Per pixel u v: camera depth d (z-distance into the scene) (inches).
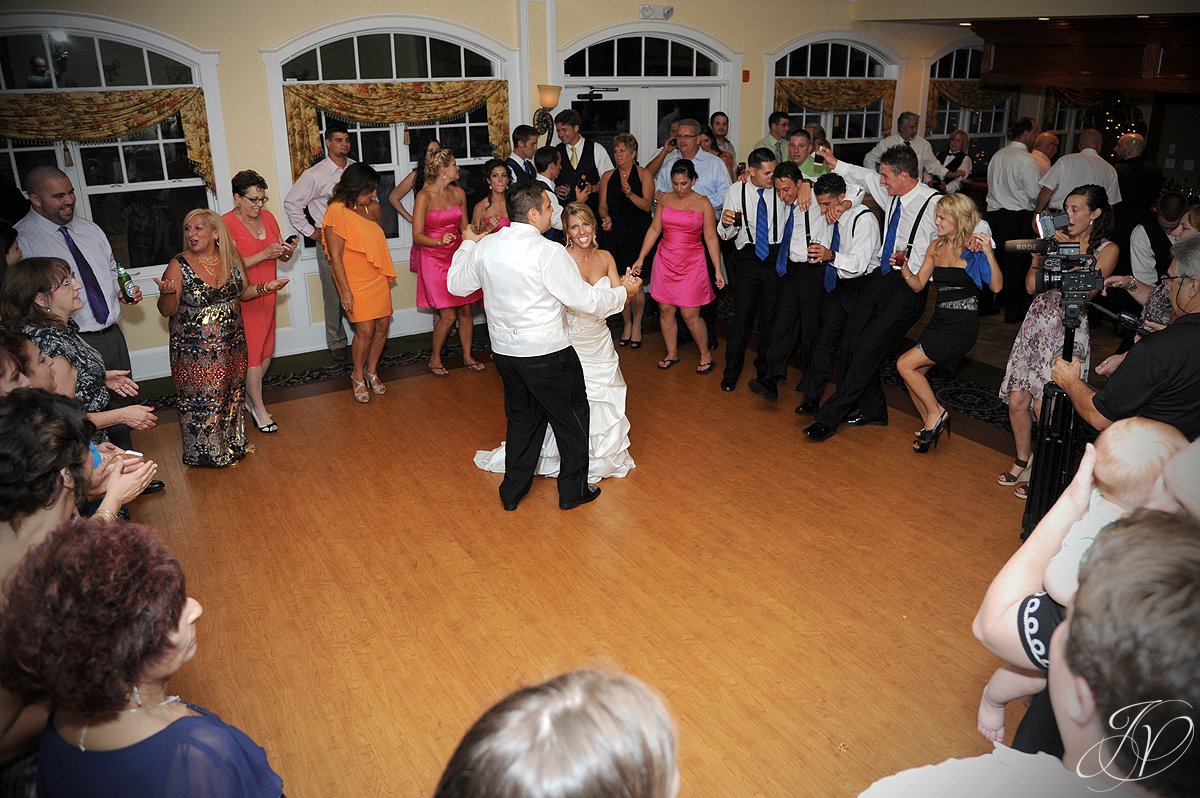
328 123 253.6
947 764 34.1
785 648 121.5
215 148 234.7
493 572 142.2
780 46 322.7
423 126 267.0
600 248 263.4
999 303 295.7
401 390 225.5
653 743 33.4
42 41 211.2
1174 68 259.3
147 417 117.3
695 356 248.4
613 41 293.4
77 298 120.6
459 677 117.1
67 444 69.0
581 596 135.1
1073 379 108.5
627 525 156.4
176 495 169.3
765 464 179.8
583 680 35.2
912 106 363.9
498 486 172.4
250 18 230.8
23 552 68.4
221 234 169.6
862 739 104.0
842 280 190.2
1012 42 307.9
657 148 315.6
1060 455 114.8
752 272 211.8
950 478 172.1
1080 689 31.0
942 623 126.2
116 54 220.4
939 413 180.7
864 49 346.3
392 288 270.1
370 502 166.2
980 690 112.0
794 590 135.3
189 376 173.6
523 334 148.7
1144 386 96.4
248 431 199.8
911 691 112.2
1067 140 408.8
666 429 198.2
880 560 143.2
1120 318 107.9
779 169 195.3
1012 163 266.7
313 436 196.7
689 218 215.8
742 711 109.2
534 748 31.8
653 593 135.5
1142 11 241.6
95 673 49.2
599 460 171.3
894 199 178.2
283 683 116.3
